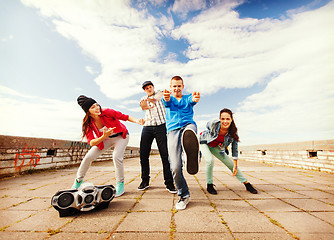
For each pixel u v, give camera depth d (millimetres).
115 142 2924
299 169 6340
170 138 2369
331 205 2391
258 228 1719
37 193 2965
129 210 2197
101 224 1813
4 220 1910
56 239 1515
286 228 1723
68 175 4719
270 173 5363
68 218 1967
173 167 2219
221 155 3107
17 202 2514
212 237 1553
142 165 3316
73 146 6770
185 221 1877
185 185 2303
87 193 2084
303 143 6375
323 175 5012
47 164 5527
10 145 4340
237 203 2461
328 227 1746
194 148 2088
